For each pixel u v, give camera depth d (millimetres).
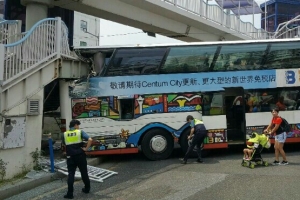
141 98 10742
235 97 12227
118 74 10766
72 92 10539
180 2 18781
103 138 10523
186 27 21016
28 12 14094
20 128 8375
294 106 11336
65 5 14711
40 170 8789
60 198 6992
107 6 15641
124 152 10586
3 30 9781
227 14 23266
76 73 10617
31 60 8875
